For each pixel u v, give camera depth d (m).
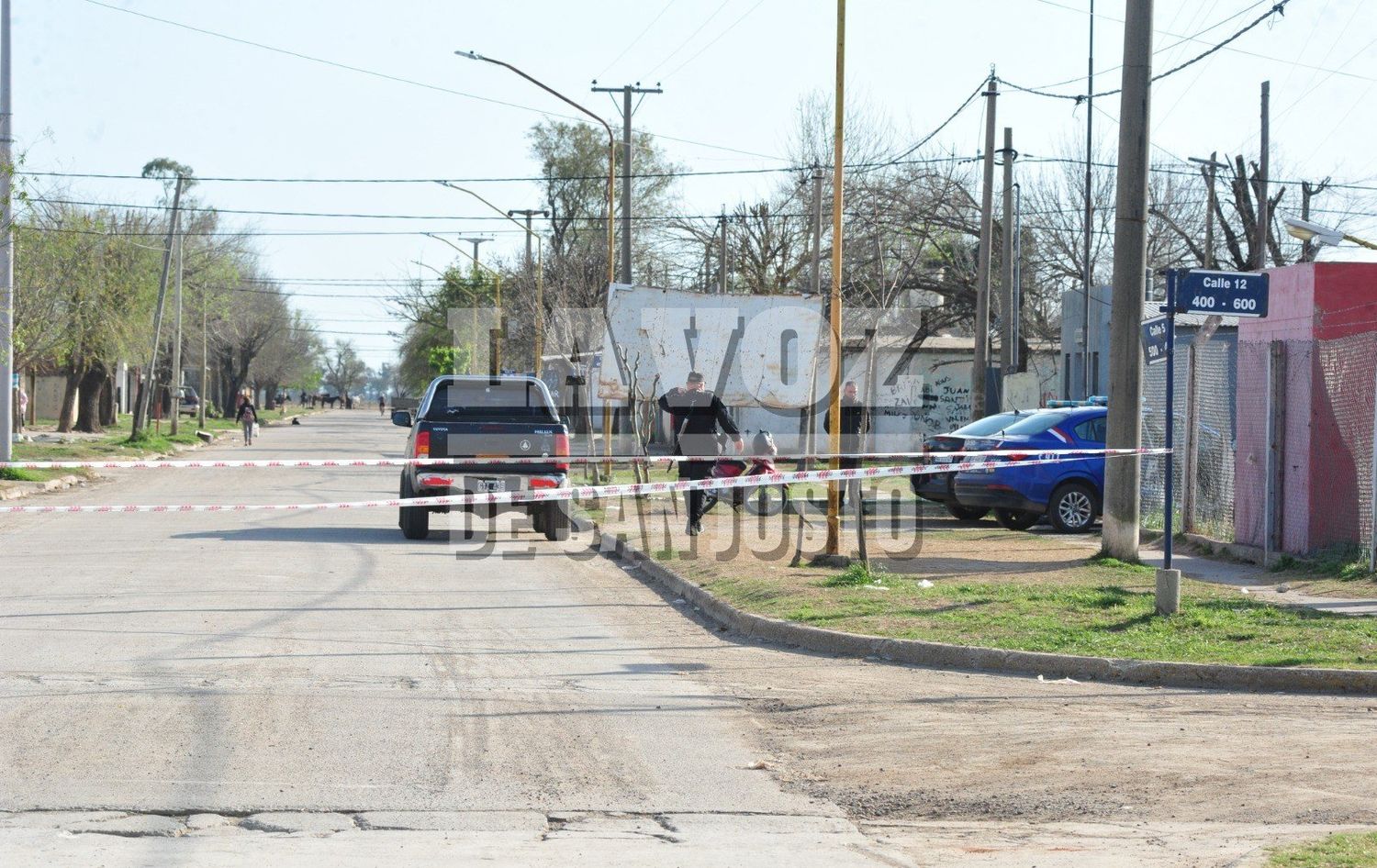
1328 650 39.59
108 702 32.66
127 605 47.88
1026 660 39.19
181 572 57.47
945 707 34.53
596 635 44.94
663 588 57.69
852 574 53.88
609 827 24.27
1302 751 29.73
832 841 23.56
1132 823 24.67
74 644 40.00
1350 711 34.00
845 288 156.50
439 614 48.25
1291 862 21.28
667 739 30.86
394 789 26.25
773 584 52.78
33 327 140.75
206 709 32.19
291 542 71.06
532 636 44.25
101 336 183.75
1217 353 69.75
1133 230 60.41
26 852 21.88
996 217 180.62
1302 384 59.59
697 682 37.44
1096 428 78.94
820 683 37.53
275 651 39.69
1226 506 67.25
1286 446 60.84
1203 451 71.06
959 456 80.00
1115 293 61.12
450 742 29.89
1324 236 66.81
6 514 88.19
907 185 176.62
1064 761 29.08
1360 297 60.78
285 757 28.27
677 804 25.84
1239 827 24.25
